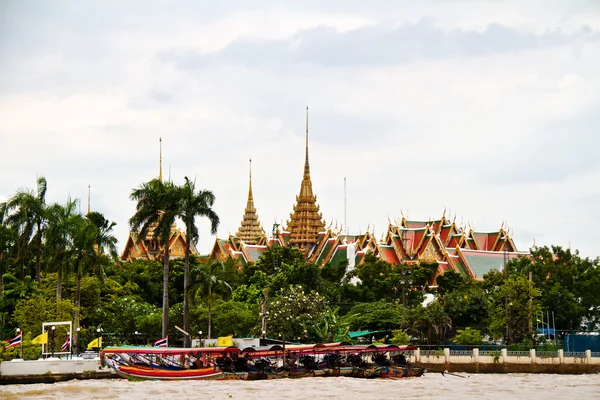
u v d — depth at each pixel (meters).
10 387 91.31
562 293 172.25
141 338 161.38
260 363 104.69
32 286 127.19
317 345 109.75
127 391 87.31
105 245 133.88
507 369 121.31
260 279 185.75
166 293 121.81
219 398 81.88
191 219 123.75
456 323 155.88
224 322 151.38
